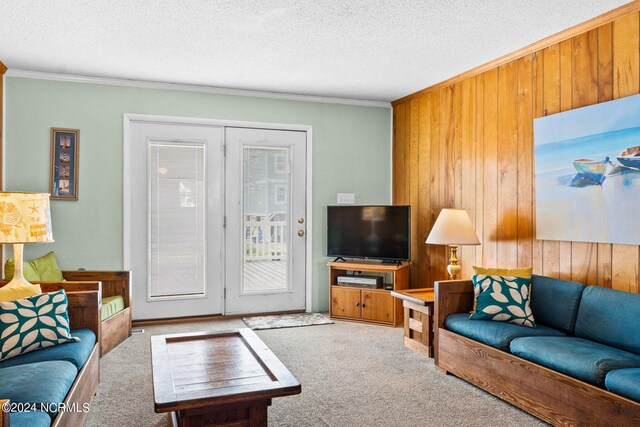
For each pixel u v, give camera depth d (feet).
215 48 12.35
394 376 10.71
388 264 16.03
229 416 6.51
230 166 16.49
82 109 14.76
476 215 14.17
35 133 14.30
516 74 12.71
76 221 14.70
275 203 17.12
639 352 8.13
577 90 10.89
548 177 11.51
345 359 11.89
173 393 6.29
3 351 7.96
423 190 16.72
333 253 16.99
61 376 7.06
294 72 14.49
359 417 8.53
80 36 11.50
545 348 8.47
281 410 8.80
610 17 10.02
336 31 11.18
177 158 15.87
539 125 11.76
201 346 8.71
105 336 12.09
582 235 10.61
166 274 15.74
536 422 8.38
